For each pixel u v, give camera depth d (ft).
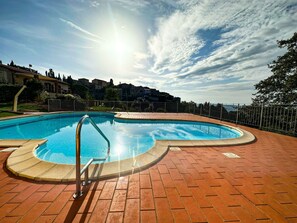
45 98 54.75
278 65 36.32
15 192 6.01
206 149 12.12
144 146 18.42
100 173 7.41
